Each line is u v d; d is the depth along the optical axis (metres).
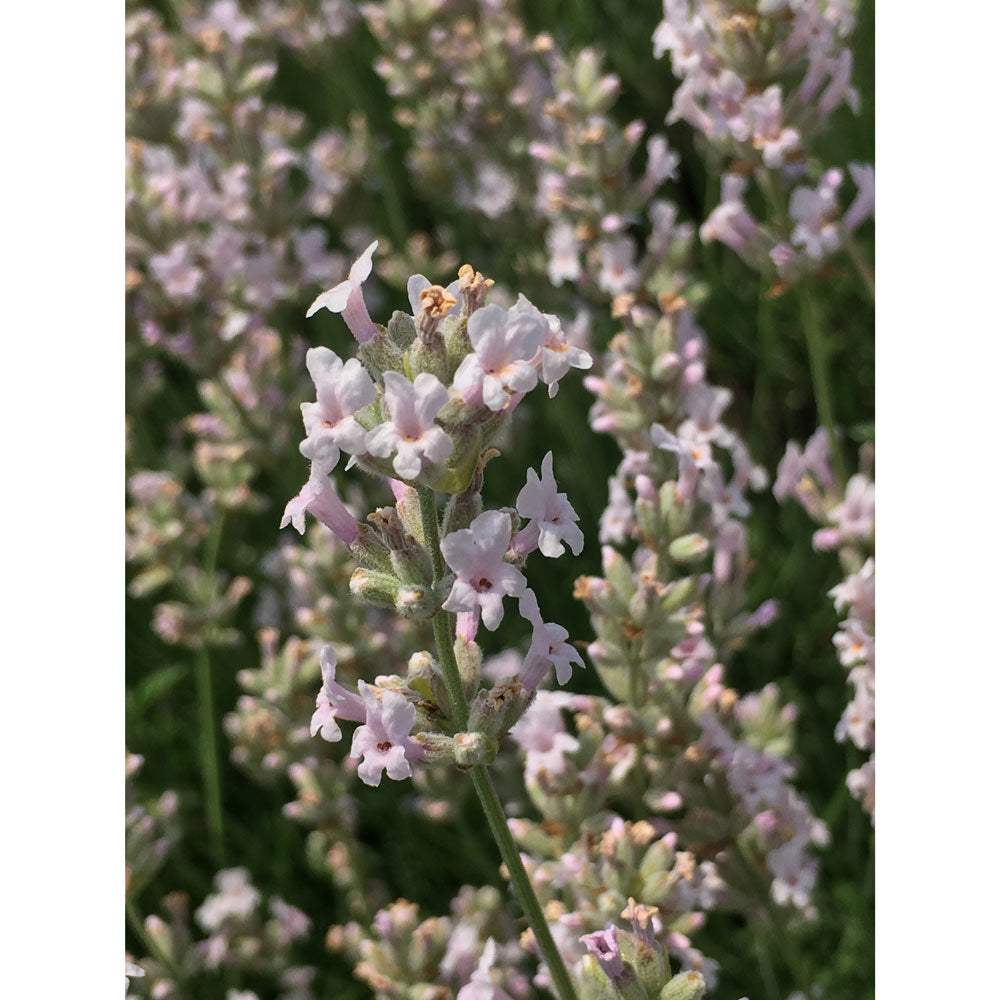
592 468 0.41
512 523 0.18
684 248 0.32
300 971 0.30
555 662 0.18
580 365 0.17
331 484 0.17
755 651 0.37
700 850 0.25
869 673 0.25
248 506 0.35
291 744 0.30
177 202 0.38
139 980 0.28
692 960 0.23
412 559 0.18
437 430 0.16
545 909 0.23
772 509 0.41
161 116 0.41
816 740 0.35
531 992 0.26
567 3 0.50
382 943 0.25
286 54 0.54
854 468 0.37
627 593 0.24
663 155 0.32
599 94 0.32
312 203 0.40
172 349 0.38
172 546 0.33
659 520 0.25
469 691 0.19
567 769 0.23
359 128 0.44
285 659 0.31
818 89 0.28
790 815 0.25
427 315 0.17
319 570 0.31
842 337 0.42
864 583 0.25
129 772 0.27
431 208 0.51
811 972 0.29
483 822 0.35
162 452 0.43
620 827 0.22
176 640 0.34
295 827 0.37
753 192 0.42
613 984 0.19
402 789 0.37
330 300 0.17
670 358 0.26
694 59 0.28
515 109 0.40
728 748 0.24
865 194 0.28
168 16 0.52
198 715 0.39
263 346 0.35
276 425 0.35
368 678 0.31
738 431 0.42
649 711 0.24
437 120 0.43
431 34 0.43
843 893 0.30
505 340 0.17
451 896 0.35
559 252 0.35
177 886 0.34
